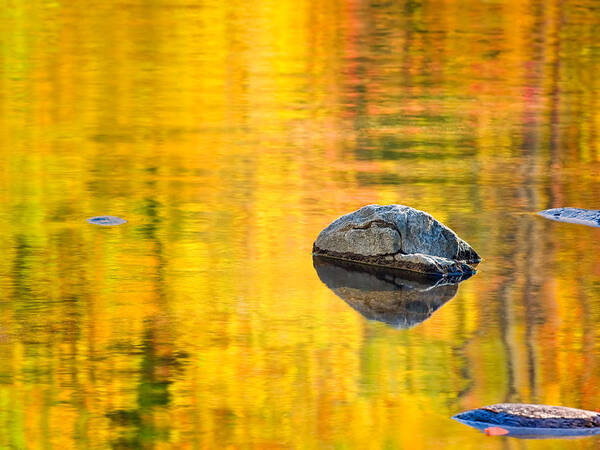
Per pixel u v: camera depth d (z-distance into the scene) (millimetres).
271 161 37781
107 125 44062
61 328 20906
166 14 83250
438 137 42500
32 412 17219
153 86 53844
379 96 52000
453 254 25938
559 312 22172
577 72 59531
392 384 18406
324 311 22203
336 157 38625
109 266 25188
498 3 91938
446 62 62906
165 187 33594
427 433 16531
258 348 20031
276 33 75062
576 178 35469
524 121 45906
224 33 74250
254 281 24234
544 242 27656
